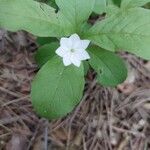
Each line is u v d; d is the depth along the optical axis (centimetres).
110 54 7
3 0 6
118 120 10
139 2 7
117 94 10
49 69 6
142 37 6
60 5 6
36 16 6
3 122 8
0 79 9
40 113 6
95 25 7
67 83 6
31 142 9
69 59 6
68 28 7
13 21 6
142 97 10
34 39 10
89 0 7
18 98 9
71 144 9
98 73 7
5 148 8
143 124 10
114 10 7
